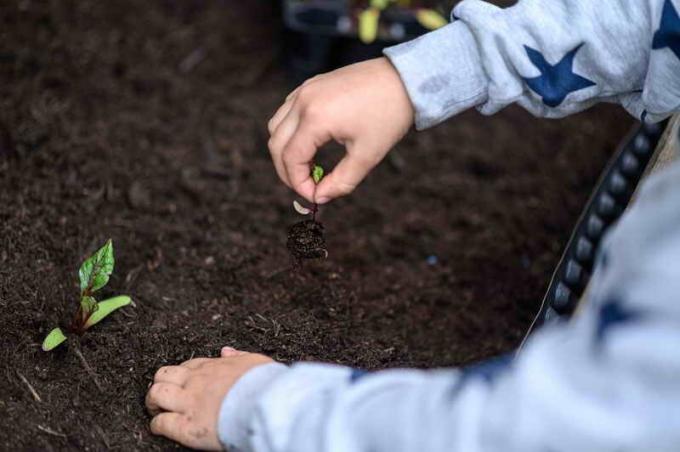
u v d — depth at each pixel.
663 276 0.69
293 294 1.18
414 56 0.94
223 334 1.09
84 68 1.46
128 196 1.29
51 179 1.28
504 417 0.70
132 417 0.99
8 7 1.50
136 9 1.58
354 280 1.23
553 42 0.95
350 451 0.76
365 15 1.47
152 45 1.54
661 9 0.91
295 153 0.92
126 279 1.17
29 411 0.96
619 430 0.68
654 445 0.69
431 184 1.40
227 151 1.41
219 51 1.56
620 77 0.96
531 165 1.45
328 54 1.52
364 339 1.13
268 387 0.84
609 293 0.71
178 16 1.59
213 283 1.18
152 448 0.96
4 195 1.22
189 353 1.06
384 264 1.27
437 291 1.25
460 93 0.96
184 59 1.53
